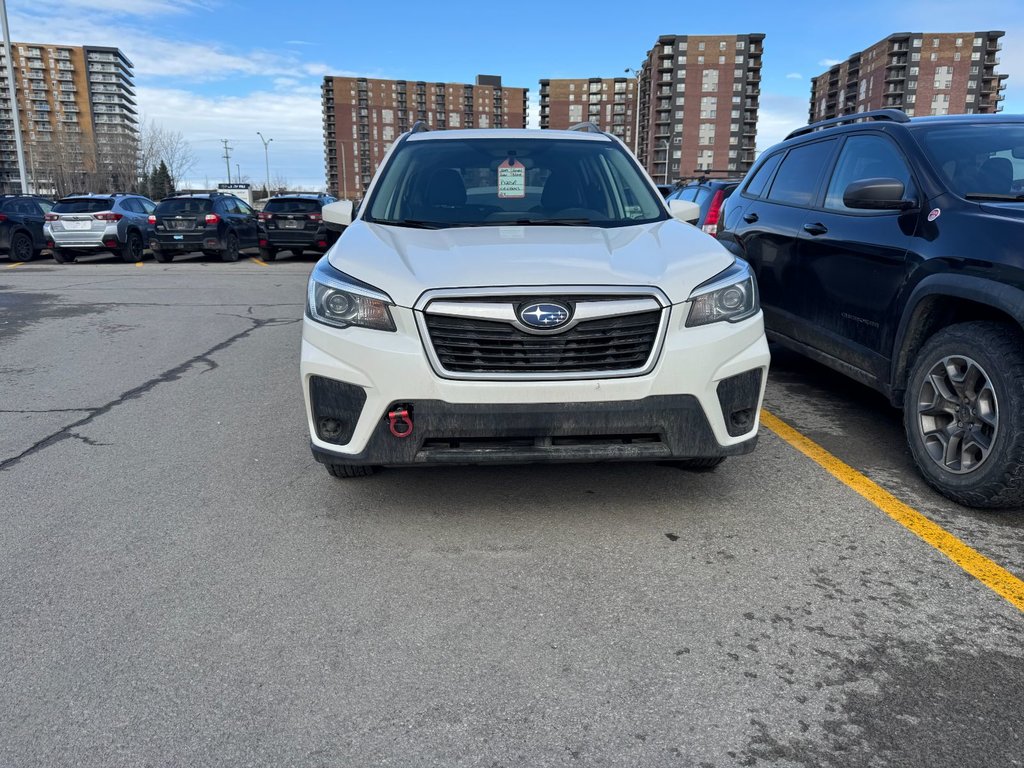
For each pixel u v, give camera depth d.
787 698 2.20
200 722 2.12
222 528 3.32
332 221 4.68
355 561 3.02
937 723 2.09
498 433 2.94
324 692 2.24
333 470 3.60
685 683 2.26
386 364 2.92
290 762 1.97
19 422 4.92
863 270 4.14
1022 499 3.22
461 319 2.91
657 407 2.96
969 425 3.36
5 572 2.95
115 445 4.45
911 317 3.69
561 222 3.94
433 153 4.52
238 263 17.67
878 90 131.38
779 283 5.24
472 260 3.10
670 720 2.11
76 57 149.12
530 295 2.90
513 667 2.34
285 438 4.55
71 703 2.20
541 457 2.98
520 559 3.02
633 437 3.04
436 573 2.92
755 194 6.00
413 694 2.23
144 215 18.84
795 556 3.02
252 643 2.48
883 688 2.23
